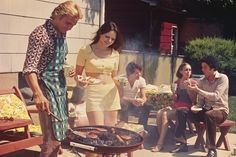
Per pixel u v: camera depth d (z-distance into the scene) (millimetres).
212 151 5887
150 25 15953
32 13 6832
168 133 6590
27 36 6738
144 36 15906
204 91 6012
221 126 6258
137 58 10734
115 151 3396
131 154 5168
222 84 5969
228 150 6484
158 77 12508
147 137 6488
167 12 18922
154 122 7445
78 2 8250
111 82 4602
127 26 15805
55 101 3613
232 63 15023
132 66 6184
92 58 4480
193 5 20906
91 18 8828
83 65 4555
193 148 6402
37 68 3539
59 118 3631
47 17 7223
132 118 6984
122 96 5863
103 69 4488
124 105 6098
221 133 6461
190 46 15469
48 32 3535
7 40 6312
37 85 3445
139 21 15758
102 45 4457
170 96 6672
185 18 21828
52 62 3604
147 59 11477
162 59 12750
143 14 15758
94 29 8977
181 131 6176
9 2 6301
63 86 3740
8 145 4562
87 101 4523
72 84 7445
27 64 3459
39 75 3570
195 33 22031
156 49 17328
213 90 6004
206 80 6105
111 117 4602
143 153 5941
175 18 20469
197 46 15352
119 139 3633
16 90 5598
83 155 5312
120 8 15781
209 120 5879
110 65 4523
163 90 7160
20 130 5094
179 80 6547
